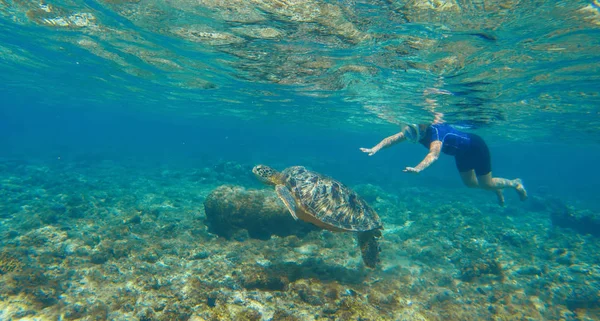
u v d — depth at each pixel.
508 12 1.97
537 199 7.02
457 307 2.15
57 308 1.74
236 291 1.85
